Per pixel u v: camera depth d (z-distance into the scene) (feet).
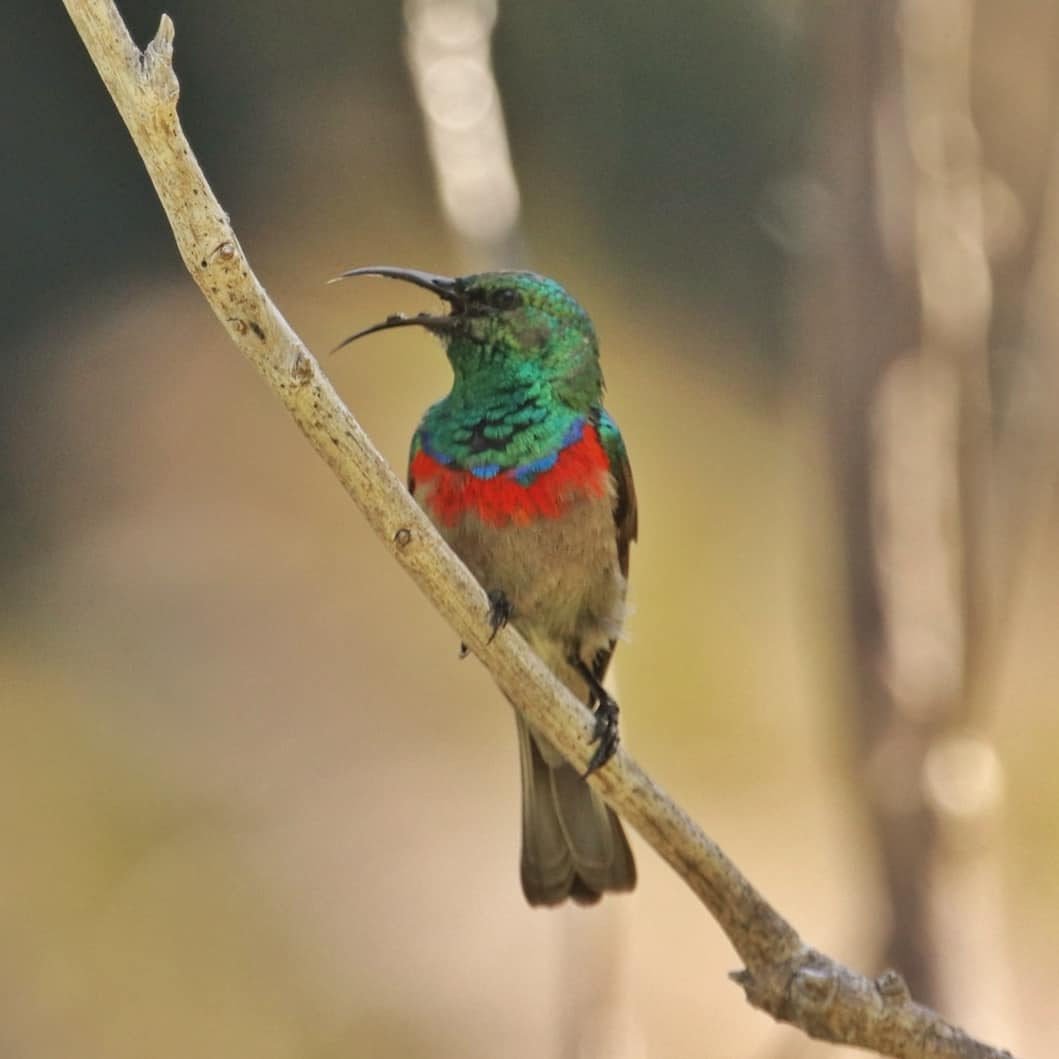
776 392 66.18
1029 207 29.25
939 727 24.03
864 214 24.57
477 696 60.85
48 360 68.08
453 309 22.77
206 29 66.59
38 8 68.90
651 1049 44.14
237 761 57.00
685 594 60.80
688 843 17.03
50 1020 47.60
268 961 49.67
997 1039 23.54
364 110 66.23
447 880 52.47
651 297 66.80
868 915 24.32
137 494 65.92
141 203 70.44
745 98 66.18
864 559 24.44
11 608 62.75
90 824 54.54
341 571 64.39
